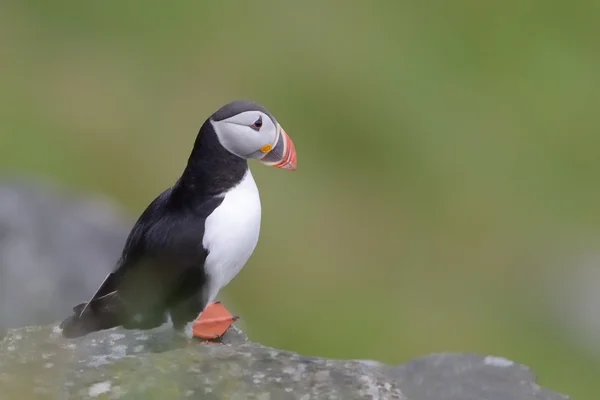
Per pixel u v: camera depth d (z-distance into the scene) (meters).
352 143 17.86
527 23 21.05
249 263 14.75
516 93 19.44
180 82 18.16
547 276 15.74
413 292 15.23
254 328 13.79
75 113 17.08
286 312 14.20
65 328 6.60
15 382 6.07
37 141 16.34
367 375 6.37
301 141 17.69
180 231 6.56
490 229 16.66
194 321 6.84
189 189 6.67
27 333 6.90
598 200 17.44
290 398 5.98
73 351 6.59
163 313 6.75
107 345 6.72
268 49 19.19
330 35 19.77
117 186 16.02
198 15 19.66
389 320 14.44
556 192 17.59
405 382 7.10
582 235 16.56
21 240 10.42
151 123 17.16
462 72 19.78
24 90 17.36
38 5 19.12
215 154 6.64
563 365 14.23
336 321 14.18
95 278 10.40
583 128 18.89
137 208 15.78
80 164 16.16
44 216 10.97
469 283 15.70
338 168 17.41
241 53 18.94
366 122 18.25
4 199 11.00
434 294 15.33
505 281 15.78
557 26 21.09
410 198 17.16
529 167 17.92
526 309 15.29
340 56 19.34
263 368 6.33
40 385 6.04
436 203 17.08
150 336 6.90
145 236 6.64
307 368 6.32
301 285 14.80
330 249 15.63
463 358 7.43
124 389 6.00
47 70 17.89
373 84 18.95
